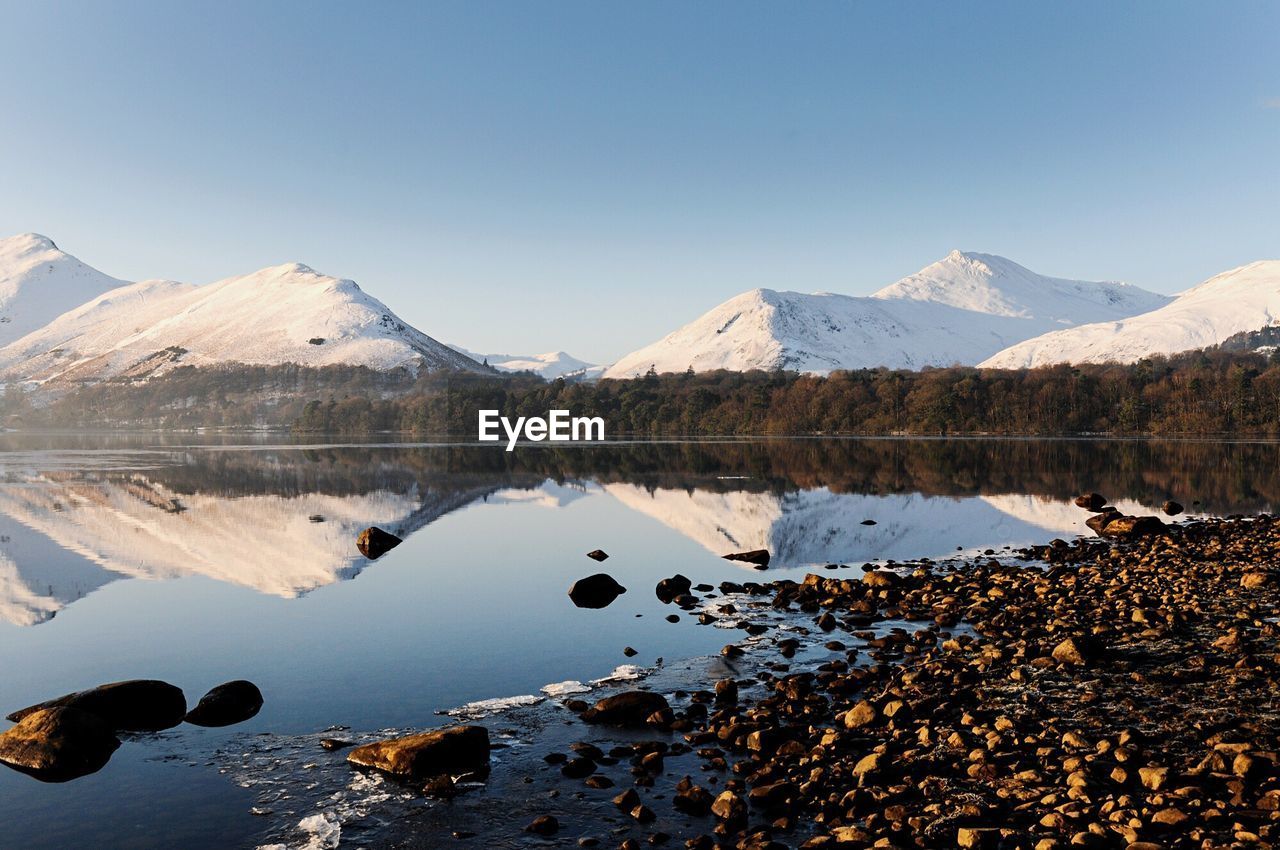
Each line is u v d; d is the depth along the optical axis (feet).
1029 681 44.55
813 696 43.37
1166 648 49.83
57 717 39.45
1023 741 35.73
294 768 37.19
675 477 215.10
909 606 65.05
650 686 47.93
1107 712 39.34
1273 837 25.99
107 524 125.39
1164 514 130.52
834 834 28.53
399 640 59.52
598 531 117.91
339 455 340.59
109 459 308.81
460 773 36.04
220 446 433.89
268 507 150.00
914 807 30.19
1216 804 28.45
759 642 56.85
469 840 30.35
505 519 132.26
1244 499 152.05
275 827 31.81
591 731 40.88
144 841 30.94
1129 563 81.35
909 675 45.60
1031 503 149.07
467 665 53.11
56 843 30.91
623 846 29.01
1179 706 39.78
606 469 246.68
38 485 193.67
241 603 72.49
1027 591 68.03
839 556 94.58
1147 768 31.30
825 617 61.31
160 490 183.01
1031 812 29.30
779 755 36.22
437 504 155.33
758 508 144.87
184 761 38.19
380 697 47.11
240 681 47.06
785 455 313.94
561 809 32.42
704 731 39.58
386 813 32.63
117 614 68.59
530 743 39.42
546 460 298.15
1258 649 48.70
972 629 57.93
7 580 83.35
